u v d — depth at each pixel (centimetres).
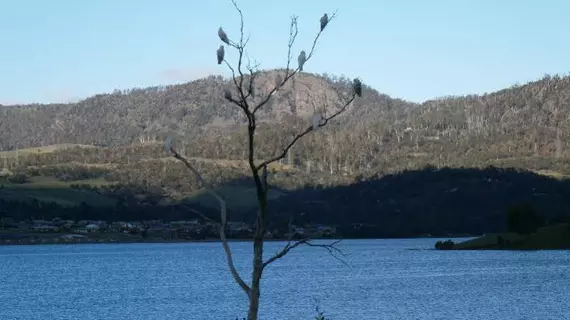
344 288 8825
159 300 7812
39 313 6950
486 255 14475
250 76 1983
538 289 8231
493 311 6394
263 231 2050
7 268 13275
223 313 6694
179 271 12244
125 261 15175
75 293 8781
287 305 7025
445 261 13375
